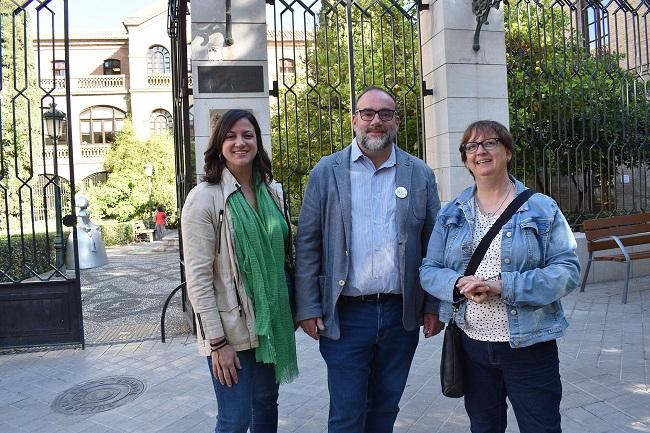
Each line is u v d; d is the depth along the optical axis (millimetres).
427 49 5887
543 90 7773
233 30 5047
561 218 2148
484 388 2289
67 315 5234
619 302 5805
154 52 29906
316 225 2551
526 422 2164
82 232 8523
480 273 2150
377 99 2449
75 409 3721
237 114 2416
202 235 2268
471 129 2244
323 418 3404
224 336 2273
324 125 8820
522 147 6547
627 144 7055
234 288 2326
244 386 2363
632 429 2969
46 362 4824
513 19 8656
